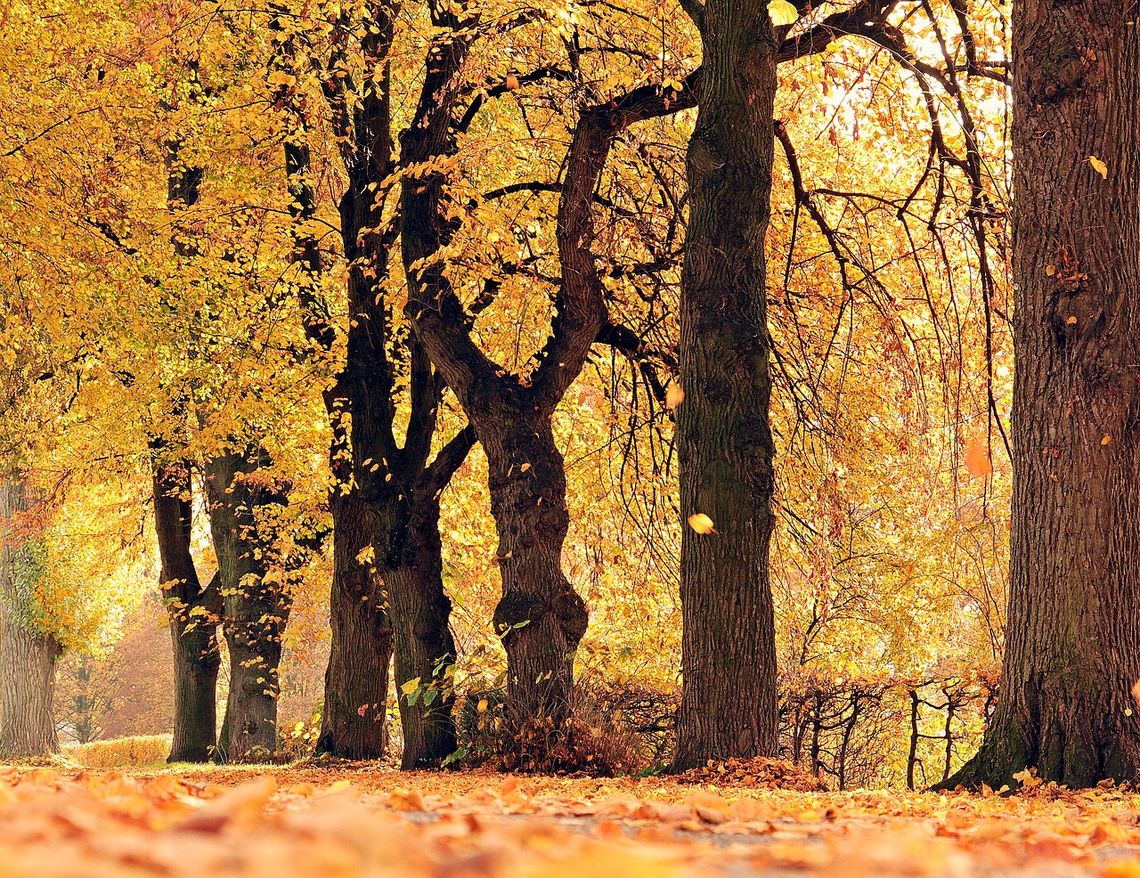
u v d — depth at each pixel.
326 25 12.91
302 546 21.02
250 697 22.00
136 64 14.29
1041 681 8.34
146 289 15.45
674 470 15.73
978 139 13.82
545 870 1.61
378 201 13.06
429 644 14.02
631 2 13.69
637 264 13.80
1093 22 8.31
